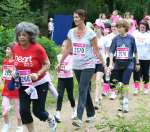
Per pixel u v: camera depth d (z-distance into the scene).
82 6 38.97
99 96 11.45
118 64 11.12
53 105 11.82
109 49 11.38
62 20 28.86
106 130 7.50
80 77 9.28
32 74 7.68
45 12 36.03
